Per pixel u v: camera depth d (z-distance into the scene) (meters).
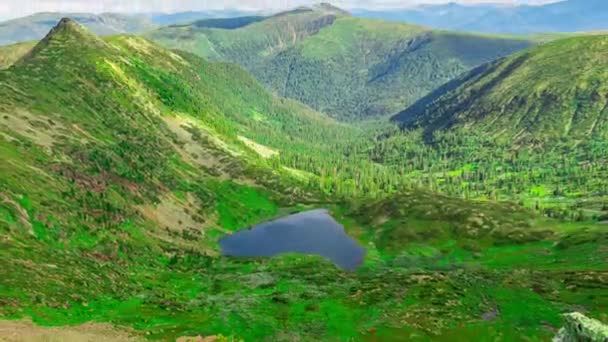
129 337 101.19
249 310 137.12
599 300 148.75
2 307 97.81
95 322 107.31
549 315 138.75
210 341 106.56
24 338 86.56
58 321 101.56
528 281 171.88
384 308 142.12
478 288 163.62
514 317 137.50
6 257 124.06
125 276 154.62
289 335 120.12
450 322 132.50
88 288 127.62
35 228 155.12
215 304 141.62
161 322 117.69
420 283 167.25
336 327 127.81
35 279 117.06
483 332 126.56
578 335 59.91
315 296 153.12
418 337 122.50
